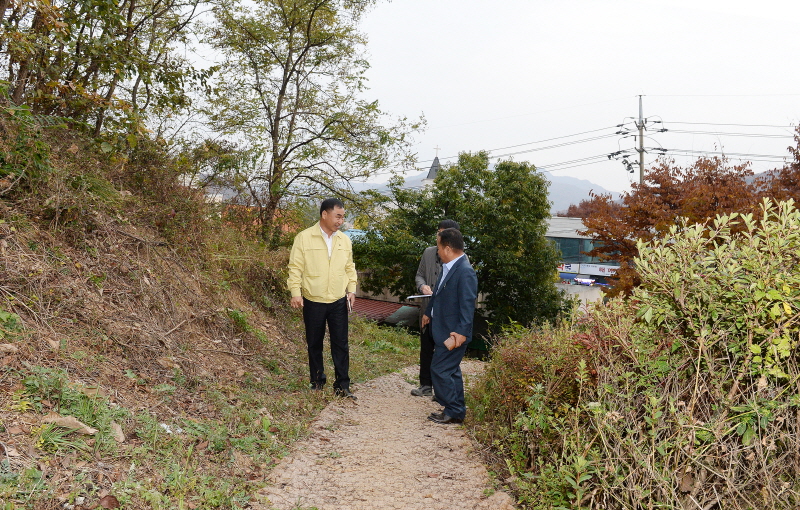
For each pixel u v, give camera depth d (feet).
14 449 8.02
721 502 8.34
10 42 15.85
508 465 11.41
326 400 16.58
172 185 21.77
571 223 129.08
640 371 9.61
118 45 19.66
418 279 19.70
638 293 9.65
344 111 41.50
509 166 66.44
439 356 15.51
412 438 13.88
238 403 13.58
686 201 42.47
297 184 42.24
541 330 15.72
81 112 20.38
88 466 8.48
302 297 16.94
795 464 8.32
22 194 14.52
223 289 20.52
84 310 12.94
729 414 8.63
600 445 9.60
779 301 8.35
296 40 40.88
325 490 10.39
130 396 11.25
